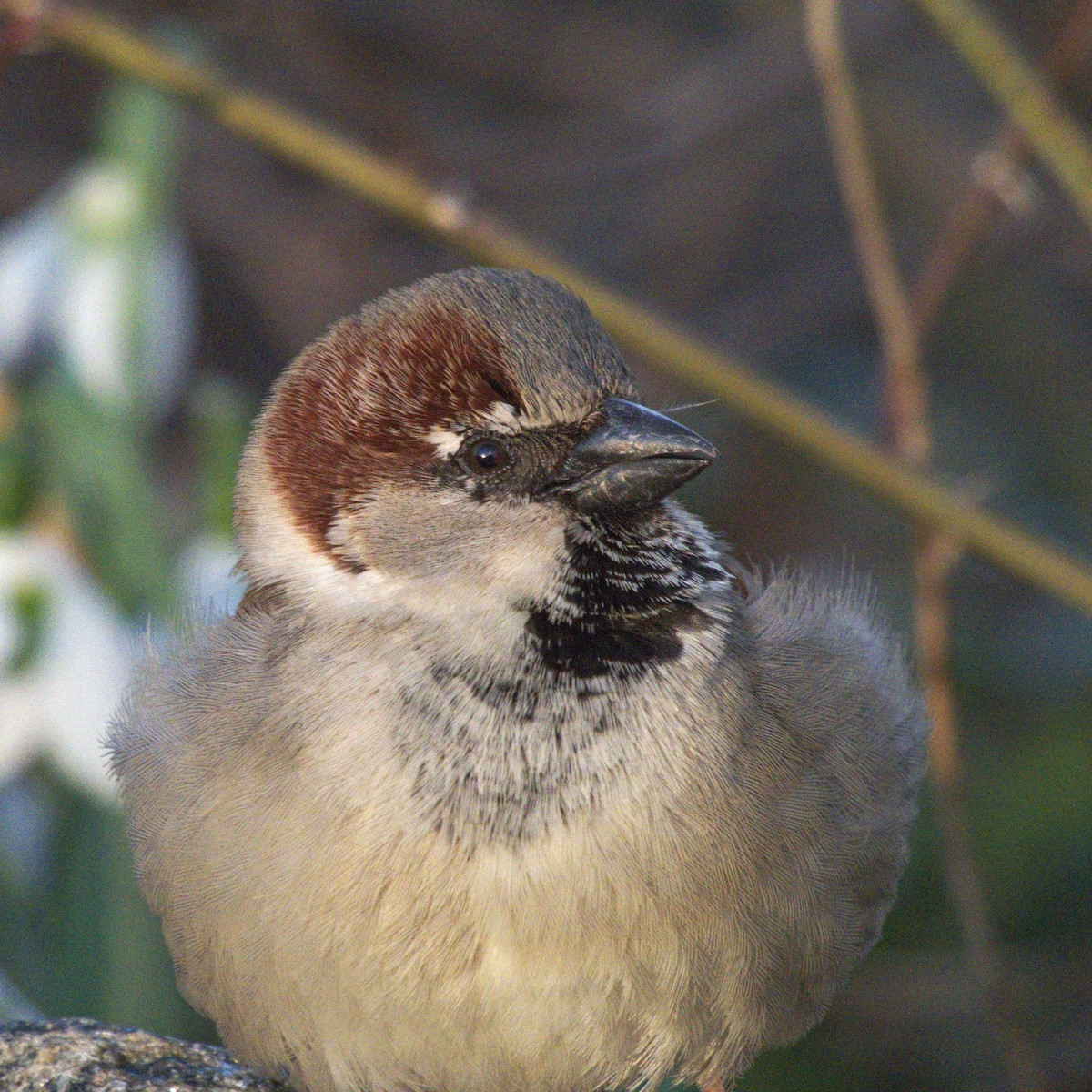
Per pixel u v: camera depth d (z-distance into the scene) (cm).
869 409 1565
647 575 677
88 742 850
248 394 1638
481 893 632
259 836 638
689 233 1617
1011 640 1358
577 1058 660
